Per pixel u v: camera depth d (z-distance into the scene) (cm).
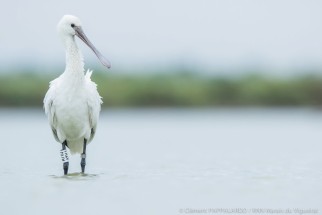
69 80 1662
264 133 3195
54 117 1711
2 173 1759
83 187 1494
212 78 5431
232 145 2616
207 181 1590
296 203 1330
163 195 1404
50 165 1961
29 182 1570
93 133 1789
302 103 5334
